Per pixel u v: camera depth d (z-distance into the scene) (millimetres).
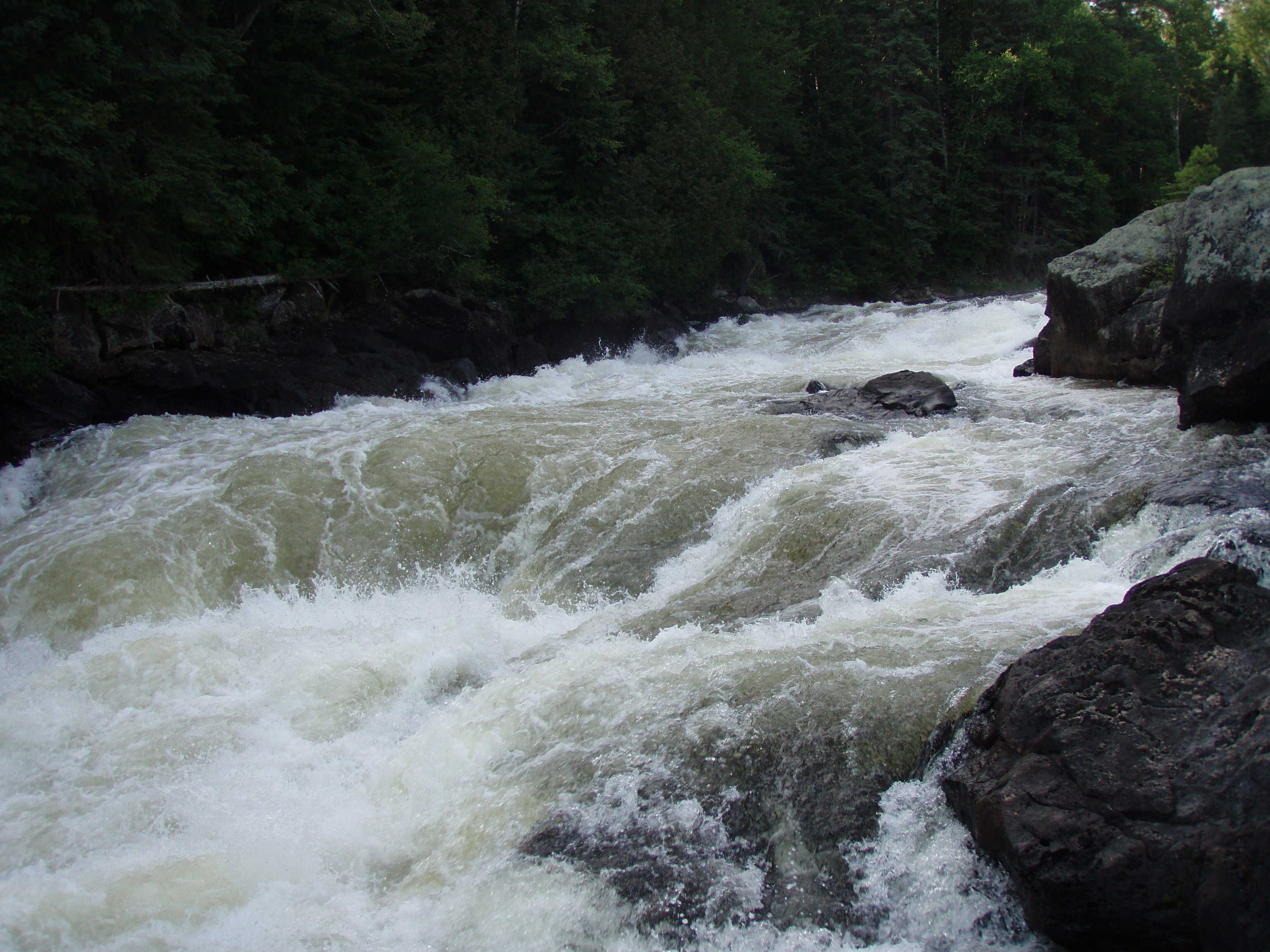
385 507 10266
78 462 12078
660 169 24125
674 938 4531
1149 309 12609
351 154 18656
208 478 10859
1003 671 5152
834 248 35781
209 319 15781
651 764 5285
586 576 9156
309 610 9320
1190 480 7816
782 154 33844
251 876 5070
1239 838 3785
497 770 5691
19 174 12555
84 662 7508
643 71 24516
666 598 8297
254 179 16703
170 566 9359
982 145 39844
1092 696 4520
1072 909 4027
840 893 4648
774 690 5617
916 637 6062
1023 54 39594
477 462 10828
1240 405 8891
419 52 19938
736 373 18562
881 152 37062
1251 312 8727
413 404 15828
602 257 22391
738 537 8977
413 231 18500
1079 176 40906
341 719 6781
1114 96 43156
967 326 21844
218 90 15844
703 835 4918
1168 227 13414
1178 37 55344
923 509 8336
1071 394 12367
